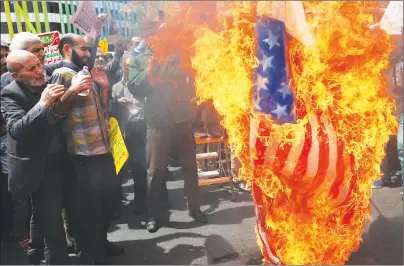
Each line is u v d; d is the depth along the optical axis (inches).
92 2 73.7
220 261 72.2
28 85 73.5
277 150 63.9
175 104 68.3
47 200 78.4
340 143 63.8
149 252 75.5
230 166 71.1
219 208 72.9
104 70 76.5
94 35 76.4
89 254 80.2
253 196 67.6
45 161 76.5
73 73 74.0
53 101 69.6
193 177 72.1
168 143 71.4
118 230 80.0
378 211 72.2
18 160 72.8
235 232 71.2
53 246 80.7
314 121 63.1
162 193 75.5
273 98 62.6
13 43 76.7
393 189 72.7
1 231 105.9
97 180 77.3
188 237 73.0
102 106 76.7
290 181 65.2
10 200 104.4
